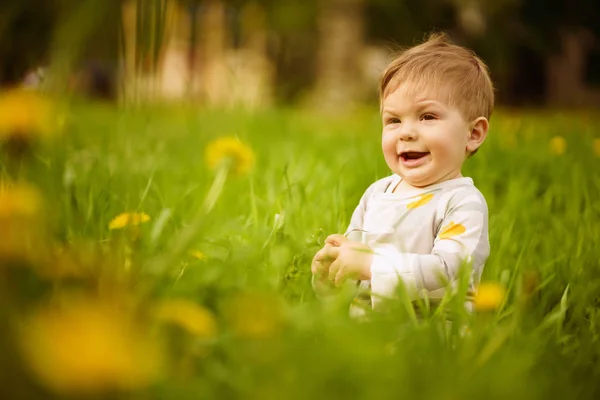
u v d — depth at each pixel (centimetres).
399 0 1480
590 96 1988
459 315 142
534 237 240
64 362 73
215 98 676
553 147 441
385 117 204
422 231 191
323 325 125
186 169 353
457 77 198
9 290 103
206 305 147
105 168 261
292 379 103
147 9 178
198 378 109
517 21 1589
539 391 113
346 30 1389
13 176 170
